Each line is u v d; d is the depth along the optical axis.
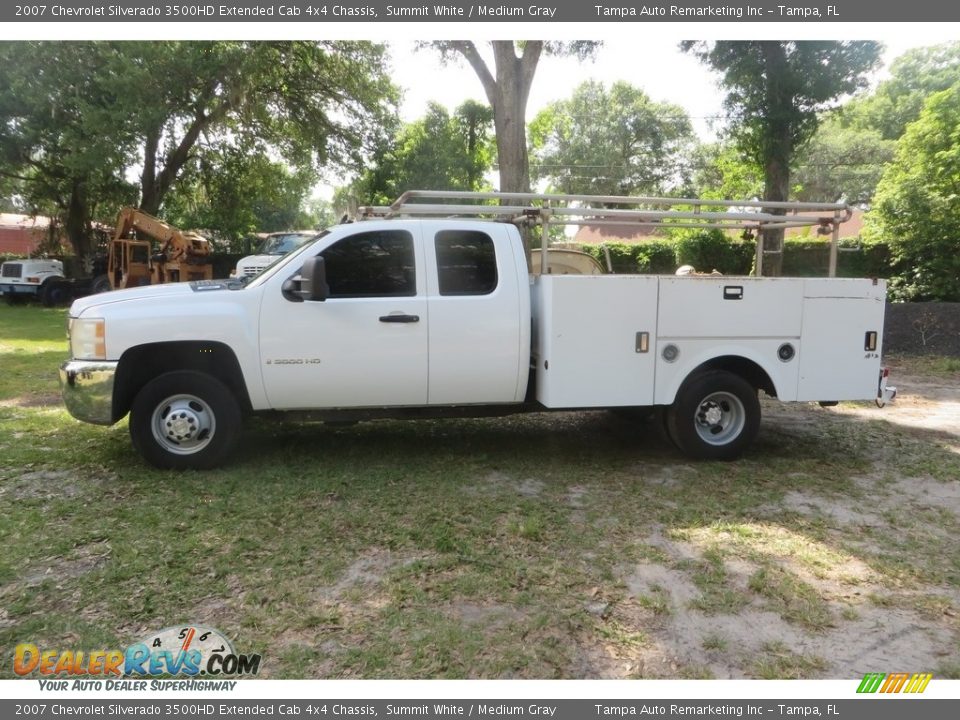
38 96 20.02
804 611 3.37
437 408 5.54
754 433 5.82
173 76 20.69
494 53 12.80
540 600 3.44
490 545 4.07
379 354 5.18
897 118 39.62
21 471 5.17
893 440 6.71
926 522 4.57
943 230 13.48
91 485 4.89
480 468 5.54
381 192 26.67
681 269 7.26
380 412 5.45
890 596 3.55
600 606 3.39
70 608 3.30
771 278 5.66
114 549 3.88
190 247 19.62
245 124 24.05
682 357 5.56
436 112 28.44
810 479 5.41
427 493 4.91
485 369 5.36
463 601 3.42
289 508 4.55
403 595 3.46
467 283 5.34
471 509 4.61
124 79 19.25
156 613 3.27
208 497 4.71
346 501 4.72
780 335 5.71
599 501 4.84
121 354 4.93
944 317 12.43
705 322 5.56
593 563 3.86
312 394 5.20
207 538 4.07
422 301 5.22
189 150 25.56
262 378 5.10
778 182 13.91
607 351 5.41
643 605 3.41
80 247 25.30
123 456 5.56
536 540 4.15
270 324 5.06
